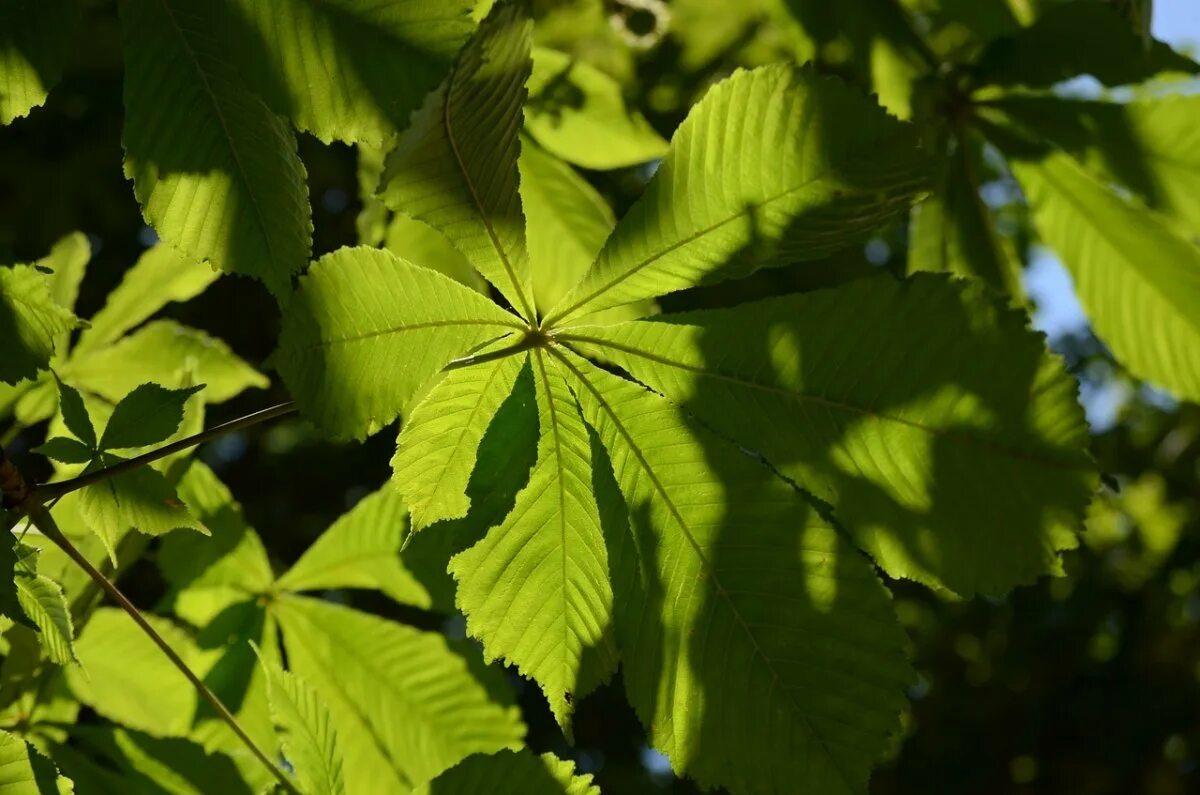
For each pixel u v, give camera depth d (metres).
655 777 4.50
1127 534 4.84
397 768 1.47
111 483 1.27
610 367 1.51
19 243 3.08
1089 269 1.52
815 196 1.25
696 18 1.77
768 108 1.24
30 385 1.44
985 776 4.76
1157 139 1.47
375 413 1.25
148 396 1.27
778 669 1.27
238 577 1.48
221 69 1.25
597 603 1.28
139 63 1.24
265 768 1.41
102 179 3.18
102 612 1.45
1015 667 4.80
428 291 1.25
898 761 4.84
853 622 1.26
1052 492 1.25
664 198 1.25
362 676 1.47
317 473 4.05
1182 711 4.55
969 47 1.62
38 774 1.26
